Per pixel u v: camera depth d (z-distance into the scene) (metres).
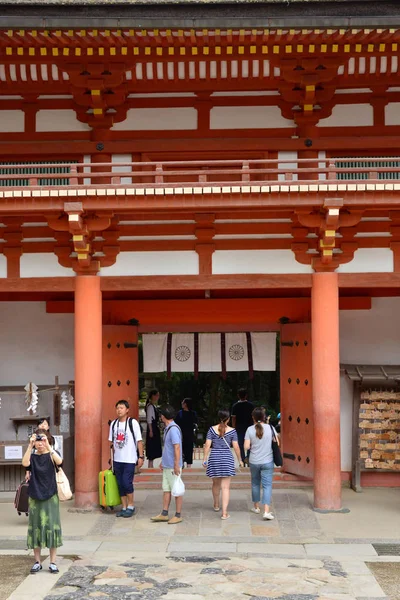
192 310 17.02
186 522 12.58
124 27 12.68
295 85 14.63
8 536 11.66
